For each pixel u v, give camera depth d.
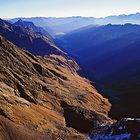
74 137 74.00
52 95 103.62
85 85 159.88
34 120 73.06
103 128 76.88
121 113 114.19
